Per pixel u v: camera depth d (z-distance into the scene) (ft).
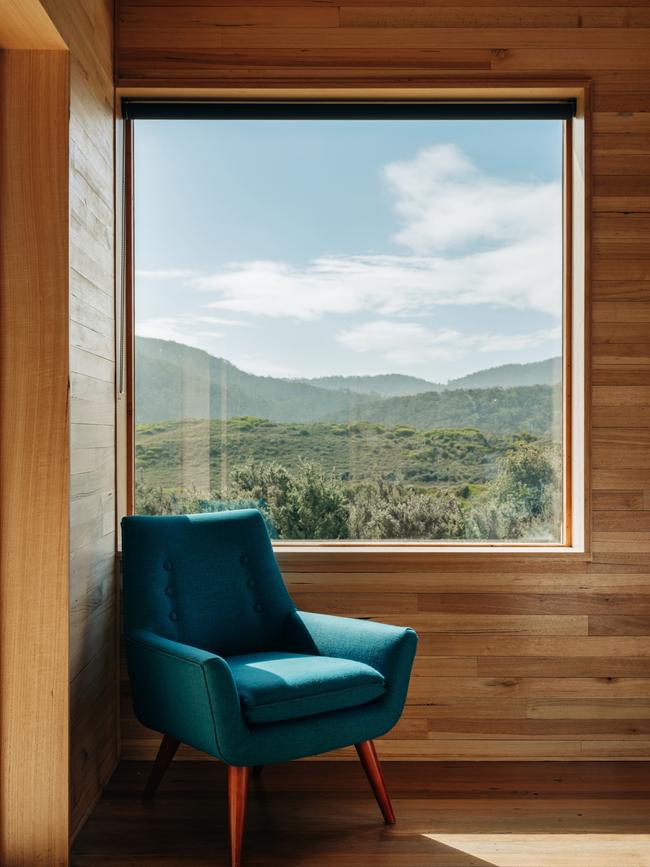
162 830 7.46
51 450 6.97
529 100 9.57
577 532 9.46
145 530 8.19
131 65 9.22
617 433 9.26
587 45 9.29
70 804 7.06
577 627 9.23
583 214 9.29
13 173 6.98
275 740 6.80
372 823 7.59
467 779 8.63
